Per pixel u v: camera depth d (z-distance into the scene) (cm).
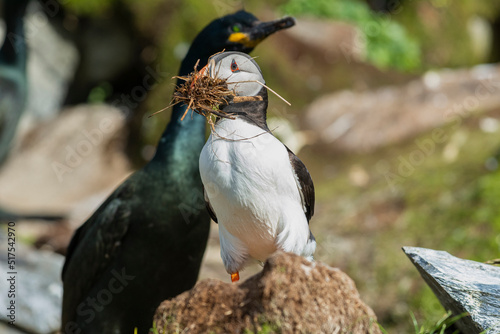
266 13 1912
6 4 1038
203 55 737
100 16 1909
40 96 1939
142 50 1919
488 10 2411
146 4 1877
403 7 2191
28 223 1385
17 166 1767
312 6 1998
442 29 2233
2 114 1023
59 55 1945
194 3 1870
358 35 1942
